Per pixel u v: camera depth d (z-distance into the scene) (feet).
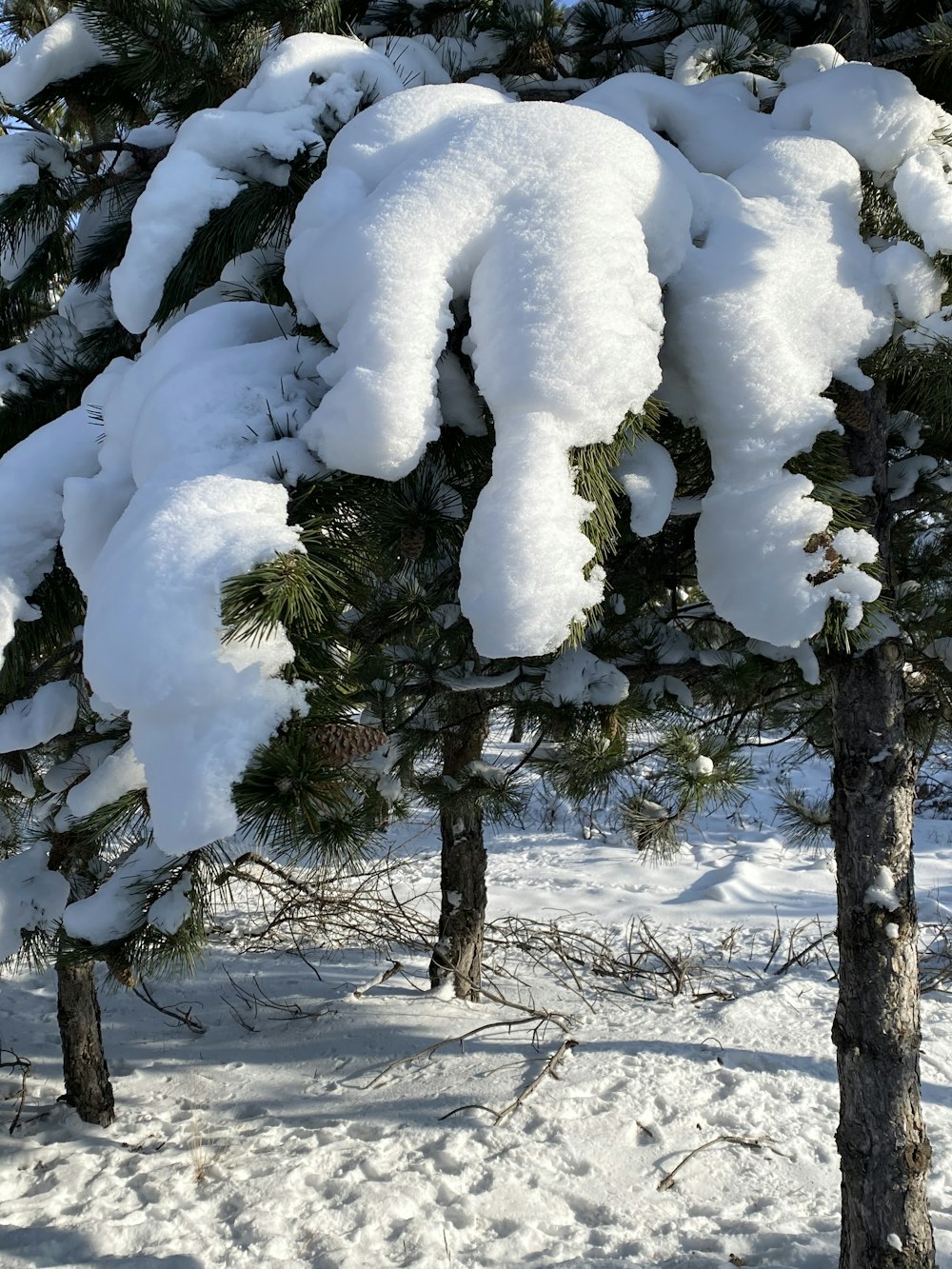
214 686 4.96
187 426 6.13
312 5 8.95
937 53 8.07
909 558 12.00
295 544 5.27
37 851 9.86
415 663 11.32
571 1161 12.92
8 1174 13.29
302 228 6.70
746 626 6.65
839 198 7.20
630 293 5.85
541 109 6.37
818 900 25.59
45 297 12.60
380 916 21.39
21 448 8.11
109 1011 18.93
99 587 5.27
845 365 6.91
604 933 23.17
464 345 6.07
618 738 10.97
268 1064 16.37
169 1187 12.66
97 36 8.77
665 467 6.57
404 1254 11.18
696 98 8.09
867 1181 8.59
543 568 5.24
